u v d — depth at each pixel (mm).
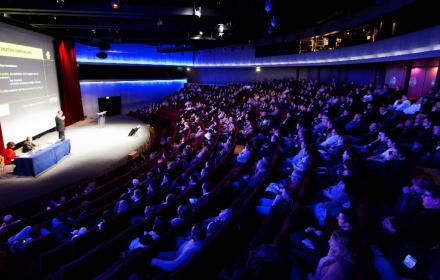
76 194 6988
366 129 7652
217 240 3180
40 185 7250
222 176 6777
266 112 12102
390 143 5051
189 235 3789
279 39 19734
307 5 10109
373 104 9078
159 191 5605
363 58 12516
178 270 2697
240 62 23359
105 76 20672
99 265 3643
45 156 8195
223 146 8539
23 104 10312
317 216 3859
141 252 3338
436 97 6828
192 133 12812
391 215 3170
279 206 3908
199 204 4547
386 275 2318
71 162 9016
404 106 8062
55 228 4816
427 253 2312
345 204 3730
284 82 19422
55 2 8023
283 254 2275
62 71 13586
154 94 24641
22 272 4090
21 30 10375
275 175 5543
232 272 2855
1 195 6664
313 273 2520
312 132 8266
